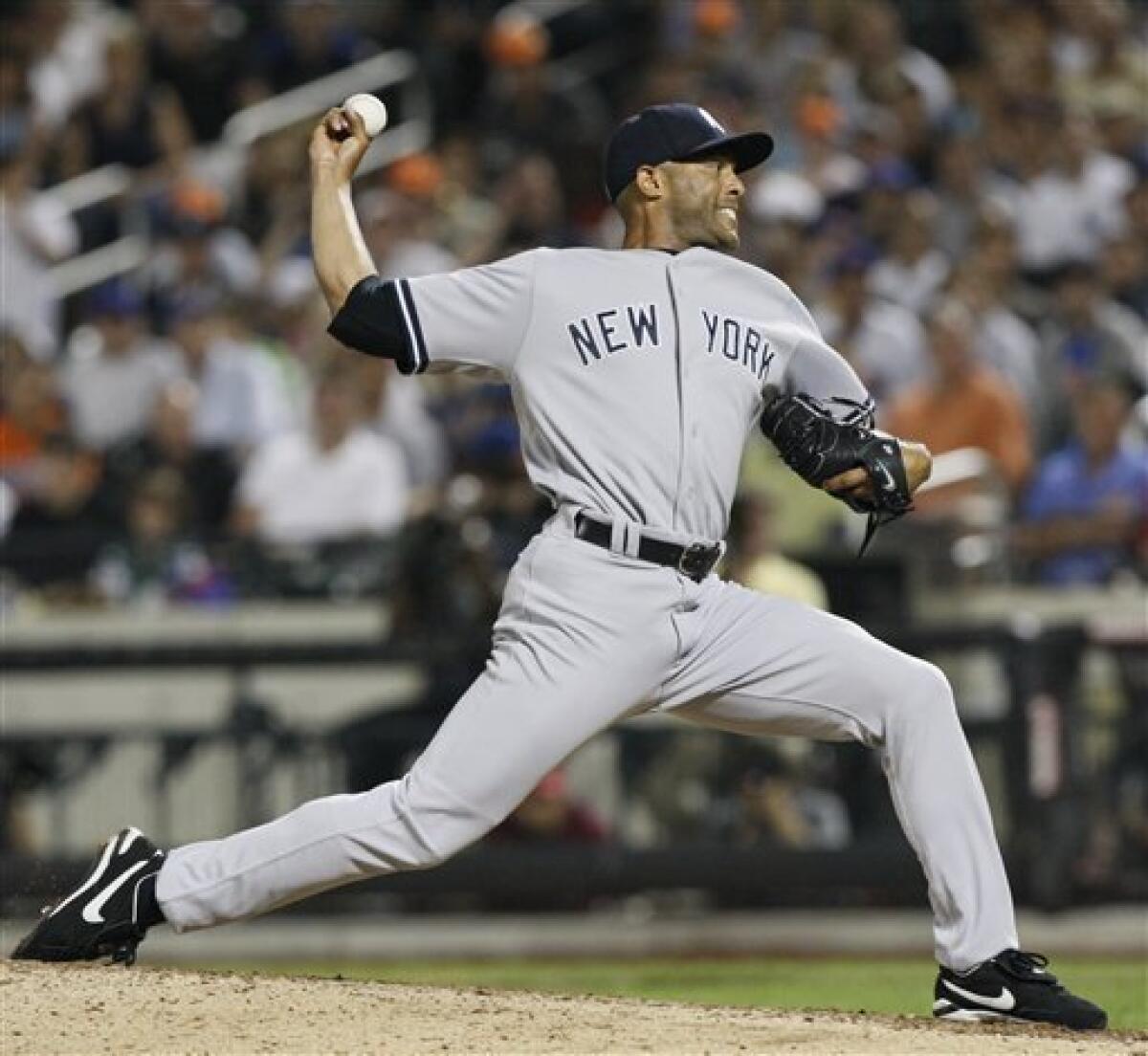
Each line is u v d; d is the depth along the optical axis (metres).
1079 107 59.22
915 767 20.11
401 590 38.34
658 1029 18.73
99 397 45.00
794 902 37.91
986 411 43.69
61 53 55.44
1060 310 47.91
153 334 48.94
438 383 46.34
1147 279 50.97
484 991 20.30
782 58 56.09
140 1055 17.62
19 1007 18.86
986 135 55.03
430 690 37.78
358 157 20.34
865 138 54.06
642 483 19.55
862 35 57.81
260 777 38.03
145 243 50.94
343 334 19.84
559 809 37.62
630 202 20.50
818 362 20.48
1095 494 42.06
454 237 52.50
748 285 20.30
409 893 37.41
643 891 37.44
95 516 42.41
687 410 19.69
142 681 38.16
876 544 40.84
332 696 38.41
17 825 37.88
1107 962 35.34
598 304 19.80
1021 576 41.28
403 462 43.41
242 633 40.31
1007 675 37.81
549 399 19.77
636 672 19.55
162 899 20.16
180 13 55.41
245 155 52.88
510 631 19.77
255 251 51.38
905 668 20.19
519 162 52.28
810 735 20.48
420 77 57.19
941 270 49.81
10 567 40.88
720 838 38.03
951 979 20.20
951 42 61.38
